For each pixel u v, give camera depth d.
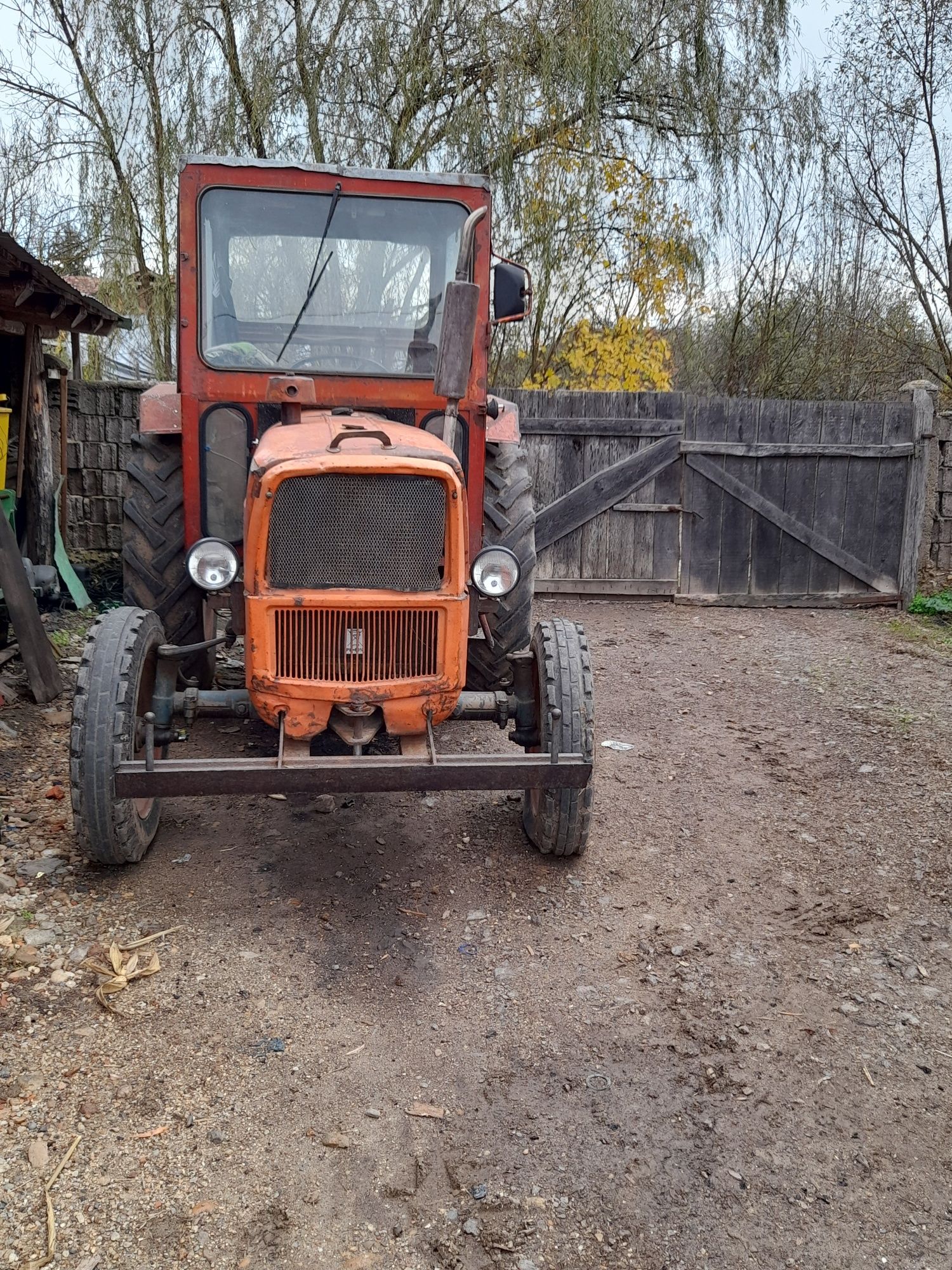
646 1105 2.65
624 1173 2.42
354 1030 2.88
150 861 3.78
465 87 10.67
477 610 3.81
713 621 8.30
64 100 10.60
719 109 10.70
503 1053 2.82
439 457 3.24
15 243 5.50
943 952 3.42
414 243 4.16
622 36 10.12
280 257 4.11
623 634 7.80
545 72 10.13
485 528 4.64
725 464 8.66
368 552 3.22
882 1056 2.88
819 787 4.83
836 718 5.86
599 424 8.55
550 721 3.42
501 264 4.16
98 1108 2.52
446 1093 2.66
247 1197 2.29
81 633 6.73
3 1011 2.85
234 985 3.05
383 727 3.60
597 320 10.98
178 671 4.05
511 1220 2.27
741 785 4.84
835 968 3.31
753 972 3.27
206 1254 2.13
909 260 11.68
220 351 4.09
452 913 3.54
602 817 4.40
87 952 3.16
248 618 3.23
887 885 3.88
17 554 5.44
